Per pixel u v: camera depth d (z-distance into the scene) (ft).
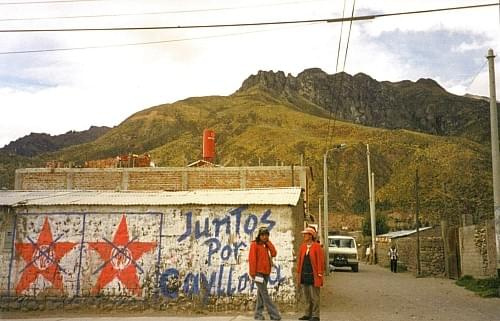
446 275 97.60
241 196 49.88
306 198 70.33
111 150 634.84
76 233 49.67
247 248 47.52
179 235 48.65
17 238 50.01
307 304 40.98
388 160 467.11
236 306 46.85
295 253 47.37
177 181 68.95
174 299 47.78
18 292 49.21
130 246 48.98
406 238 133.08
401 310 49.34
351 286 77.56
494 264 74.43
